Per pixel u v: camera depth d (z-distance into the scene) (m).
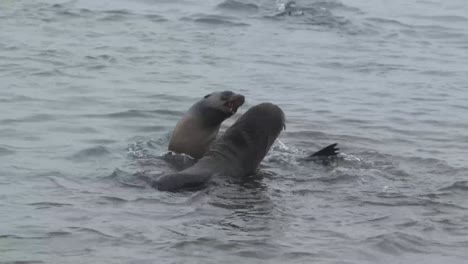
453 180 29.34
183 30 56.16
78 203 25.39
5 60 45.66
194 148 32.06
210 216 24.64
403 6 69.12
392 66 50.47
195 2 64.88
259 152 29.53
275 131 29.84
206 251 21.97
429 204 26.58
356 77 47.38
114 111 37.59
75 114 36.78
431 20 64.56
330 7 65.69
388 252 22.50
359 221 24.77
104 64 46.22
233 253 21.92
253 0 65.06
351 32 58.94
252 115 29.88
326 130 36.47
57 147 31.86
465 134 37.00
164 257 21.50
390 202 26.64
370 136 35.91
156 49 50.56
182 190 27.08
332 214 25.31
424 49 55.72
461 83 47.38
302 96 42.53
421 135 36.56
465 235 24.00
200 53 50.38
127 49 50.06
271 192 27.22
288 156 31.75
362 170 30.22
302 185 28.17
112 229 23.31
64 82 42.09
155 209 25.09
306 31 58.28
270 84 44.50
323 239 23.17
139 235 22.94
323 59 51.09
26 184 27.11
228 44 53.25
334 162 31.12
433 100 43.31
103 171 29.02
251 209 25.42
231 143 29.45
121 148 32.22
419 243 23.22
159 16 59.78
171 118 37.12
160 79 43.84
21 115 36.06
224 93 32.50
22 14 57.03
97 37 52.62
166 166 30.27
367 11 65.88
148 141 33.47
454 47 56.78
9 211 24.50
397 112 40.47
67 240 22.48
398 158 32.38
